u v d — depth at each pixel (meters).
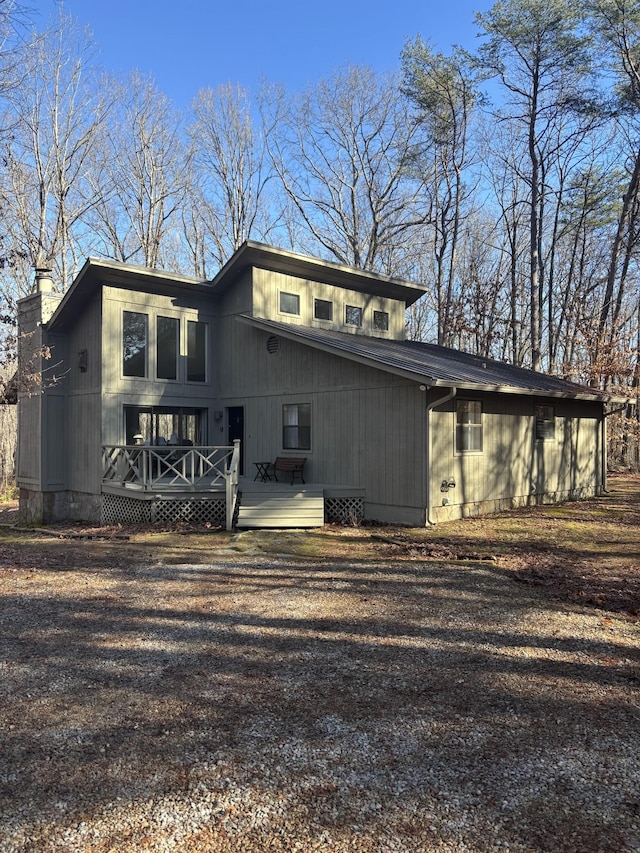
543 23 24.36
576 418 16.42
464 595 6.70
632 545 9.55
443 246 29.91
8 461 22.17
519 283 32.56
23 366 14.36
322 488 12.15
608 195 27.03
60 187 24.88
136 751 3.44
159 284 14.52
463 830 2.73
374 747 3.46
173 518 12.68
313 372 13.41
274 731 3.66
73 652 5.05
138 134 29.70
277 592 6.91
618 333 23.77
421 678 4.46
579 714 3.88
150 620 5.91
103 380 13.62
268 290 15.19
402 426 11.62
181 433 15.45
